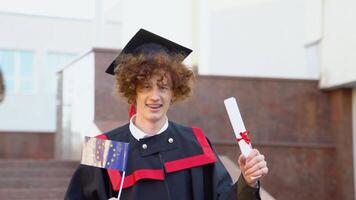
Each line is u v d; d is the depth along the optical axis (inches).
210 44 540.7
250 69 541.0
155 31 491.8
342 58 343.3
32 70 683.4
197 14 528.1
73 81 412.8
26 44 683.4
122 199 91.0
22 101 673.0
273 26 526.9
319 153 366.6
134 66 91.1
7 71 671.8
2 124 661.9
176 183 92.4
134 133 95.5
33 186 320.8
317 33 385.1
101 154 90.3
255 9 538.9
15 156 628.7
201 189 93.0
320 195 363.6
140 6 481.7
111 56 348.8
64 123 441.4
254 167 83.0
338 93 366.0
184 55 102.3
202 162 94.4
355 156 356.8
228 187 94.3
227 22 550.9
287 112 373.1
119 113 347.3
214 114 363.3
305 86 376.2
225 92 366.0
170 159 93.7
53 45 692.7
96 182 93.6
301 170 364.2
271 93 372.5
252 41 540.7
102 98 344.8
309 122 374.3
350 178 355.9
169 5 500.1
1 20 675.4
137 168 91.8
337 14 350.9
